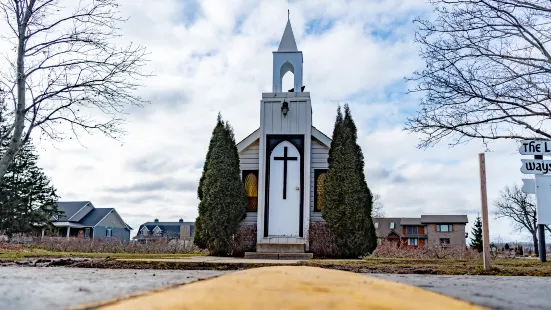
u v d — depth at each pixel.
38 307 2.77
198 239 16.03
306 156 16.05
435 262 10.77
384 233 72.94
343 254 15.01
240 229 15.80
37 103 11.98
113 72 12.40
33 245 23.02
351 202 15.16
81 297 3.29
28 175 42.31
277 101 16.47
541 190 10.36
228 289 2.98
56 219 52.41
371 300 2.60
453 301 3.00
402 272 7.50
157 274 6.33
